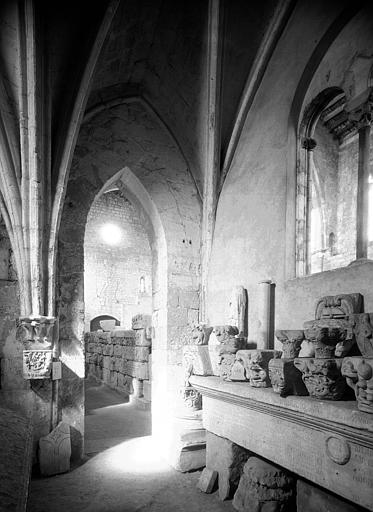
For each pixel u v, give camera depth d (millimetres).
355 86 3426
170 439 4684
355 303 2914
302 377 2756
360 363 2209
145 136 5441
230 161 5195
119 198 15383
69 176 4898
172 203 5410
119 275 15000
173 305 5191
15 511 1663
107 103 5215
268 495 3203
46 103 4223
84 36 4234
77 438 4668
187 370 4406
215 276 5109
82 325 4828
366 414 2162
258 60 4738
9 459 2342
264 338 3906
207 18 4570
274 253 4059
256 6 4457
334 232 9211
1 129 4090
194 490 3891
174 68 5113
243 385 3348
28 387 4406
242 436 3416
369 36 3326
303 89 4113
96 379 11297
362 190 3404
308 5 4137
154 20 4680
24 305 4277
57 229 4426
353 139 8703
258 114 4801
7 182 4172
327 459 2492
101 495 3775
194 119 5293
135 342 8469
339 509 2625
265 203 4312
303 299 3590
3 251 4500
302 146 4117
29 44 3824
